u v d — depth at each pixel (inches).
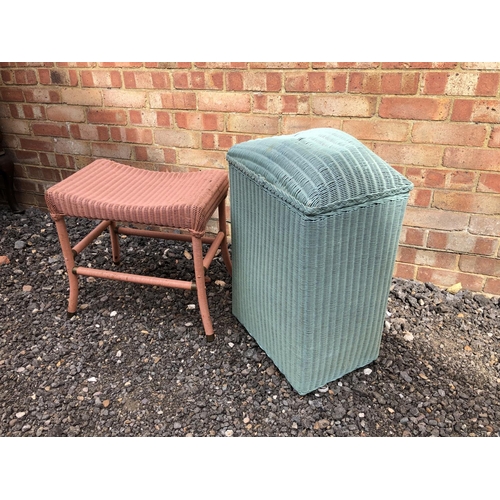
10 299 80.7
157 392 62.6
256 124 82.7
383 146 75.6
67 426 57.9
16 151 106.9
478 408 59.9
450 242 78.7
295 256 52.4
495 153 69.4
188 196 64.1
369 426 57.8
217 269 89.5
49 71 92.4
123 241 98.6
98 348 69.9
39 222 107.2
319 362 60.0
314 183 48.7
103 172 74.0
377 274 58.6
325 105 76.4
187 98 85.0
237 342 71.0
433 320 75.7
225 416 59.2
